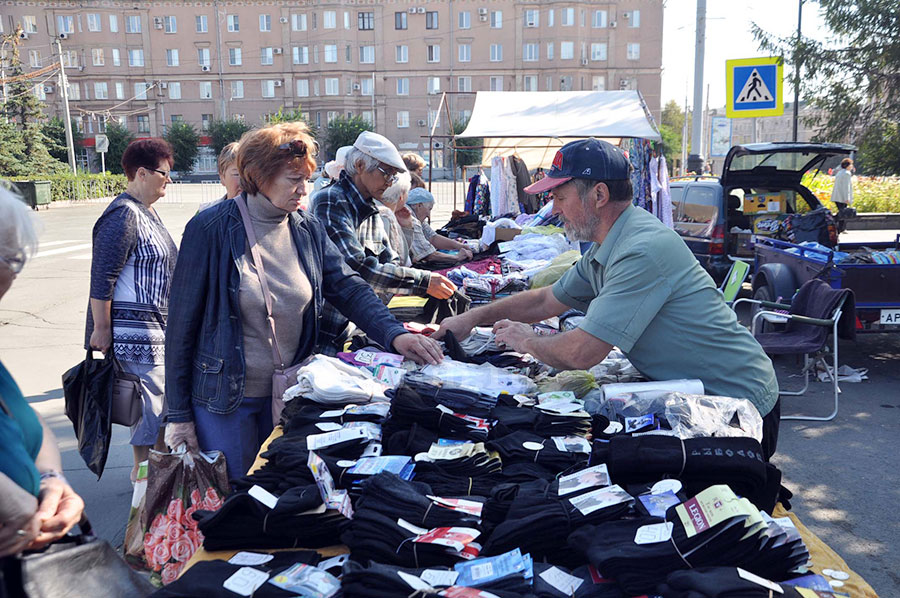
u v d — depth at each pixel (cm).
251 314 249
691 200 984
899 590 320
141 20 6178
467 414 228
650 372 246
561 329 357
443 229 846
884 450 478
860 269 619
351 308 282
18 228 125
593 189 240
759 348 248
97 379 333
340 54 6075
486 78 6106
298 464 193
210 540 173
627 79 6031
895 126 1165
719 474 185
